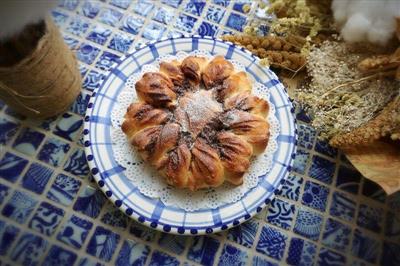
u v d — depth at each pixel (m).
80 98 0.53
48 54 0.43
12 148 0.49
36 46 0.41
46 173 0.48
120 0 0.59
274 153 0.48
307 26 0.52
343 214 0.48
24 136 0.50
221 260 0.45
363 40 0.47
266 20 0.58
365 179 0.49
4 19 0.35
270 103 0.50
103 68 0.55
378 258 0.46
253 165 0.47
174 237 0.46
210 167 0.43
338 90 0.48
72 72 0.49
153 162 0.44
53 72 0.45
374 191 0.49
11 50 0.41
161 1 0.59
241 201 0.45
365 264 0.45
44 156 0.49
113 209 0.47
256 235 0.46
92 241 0.45
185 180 0.43
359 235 0.47
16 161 0.49
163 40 0.52
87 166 0.49
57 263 0.44
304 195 0.48
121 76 0.51
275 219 0.47
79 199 0.47
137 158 0.47
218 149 0.44
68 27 0.56
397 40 0.46
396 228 0.47
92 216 0.46
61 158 0.49
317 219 0.47
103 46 0.56
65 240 0.45
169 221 0.44
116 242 0.45
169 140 0.44
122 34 0.57
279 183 0.46
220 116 0.46
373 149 0.46
